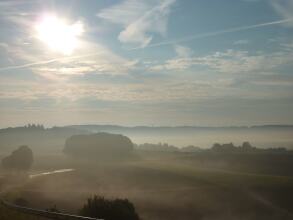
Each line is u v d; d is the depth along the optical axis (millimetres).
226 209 85625
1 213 33562
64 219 24891
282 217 79812
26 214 31703
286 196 92562
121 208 43688
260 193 95625
